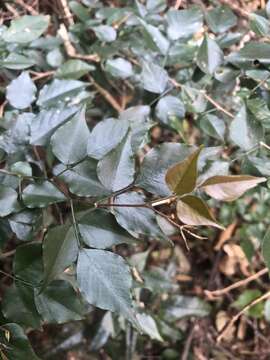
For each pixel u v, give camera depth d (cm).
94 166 23
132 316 21
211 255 42
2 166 29
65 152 24
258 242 39
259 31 27
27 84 28
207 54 29
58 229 22
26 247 24
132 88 33
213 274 42
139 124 25
